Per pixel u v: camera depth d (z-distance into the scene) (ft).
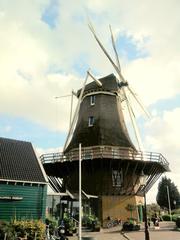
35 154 74.95
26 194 64.85
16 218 61.72
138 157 92.99
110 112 105.91
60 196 82.99
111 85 110.11
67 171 99.19
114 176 94.27
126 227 77.46
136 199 94.89
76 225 77.36
